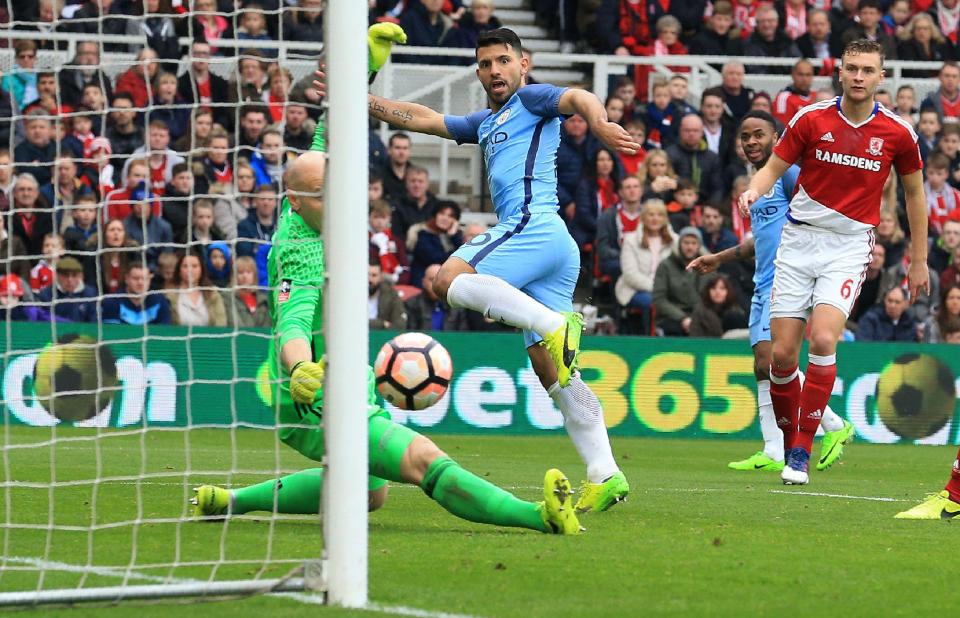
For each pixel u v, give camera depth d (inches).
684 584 588.7
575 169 2075.5
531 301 836.0
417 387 786.8
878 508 946.1
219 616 504.7
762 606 542.0
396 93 2246.6
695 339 1872.5
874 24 2395.4
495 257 872.9
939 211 2133.4
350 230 530.0
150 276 1720.0
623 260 1955.0
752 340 1327.5
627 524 804.6
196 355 1723.7
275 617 501.0
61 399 1681.8
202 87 1871.3
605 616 513.0
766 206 1250.6
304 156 737.6
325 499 532.7
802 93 2203.5
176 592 515.5
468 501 733.9
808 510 923.4
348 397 528.7
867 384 1905.8
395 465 736.3
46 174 1726.1
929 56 2422.5
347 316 528.1
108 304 1711.4
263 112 1865.2
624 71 2283.5
